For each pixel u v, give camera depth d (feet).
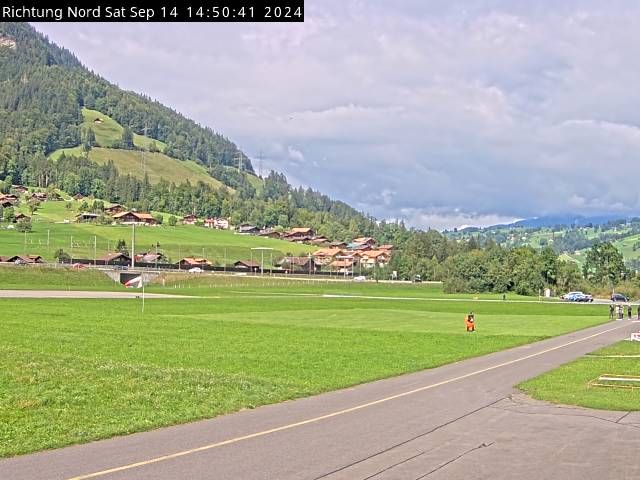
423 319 246.68
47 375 79.77
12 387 72.64
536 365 109.29
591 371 100.68
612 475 43.11
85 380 78.13
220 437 53.21
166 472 42.70
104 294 362.12
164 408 65.41
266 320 220.23
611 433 55.93
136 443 51.03
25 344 119.96
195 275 542.16
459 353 130.21
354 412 64.90
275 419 61.11
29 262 537.24
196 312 249.96
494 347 144.25
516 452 48.85
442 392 78.69
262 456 46.98
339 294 464.24
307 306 306.76
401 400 72.54
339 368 103.14
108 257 600.80
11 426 56.08
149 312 241.55
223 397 72.23
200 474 42.32
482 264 607.78
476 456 47.57
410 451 48.78
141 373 84.58
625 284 652.89
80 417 60.34
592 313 313.12
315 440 52.16
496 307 352.69
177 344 134.92
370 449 49.29
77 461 45.42
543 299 504.84
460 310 312.50
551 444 51.57
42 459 46.03
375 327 204.74
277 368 101.96
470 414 64.03
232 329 177.17
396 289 604.08
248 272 649.61
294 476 42.04
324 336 163.84
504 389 81.30
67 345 123.34
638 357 123.44
